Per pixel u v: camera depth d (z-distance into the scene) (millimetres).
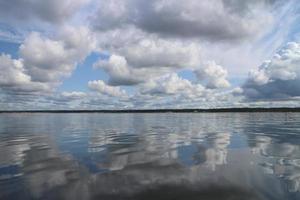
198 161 11156
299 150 13703
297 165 10195
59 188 7488
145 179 8445
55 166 10289
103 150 14281
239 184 7883
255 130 26859
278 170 9453
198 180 8320
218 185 7836
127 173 9164
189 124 39062
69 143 17203
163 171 9477
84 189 7434
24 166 10281
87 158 11977
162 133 24312
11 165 10461
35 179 8398
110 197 6840
